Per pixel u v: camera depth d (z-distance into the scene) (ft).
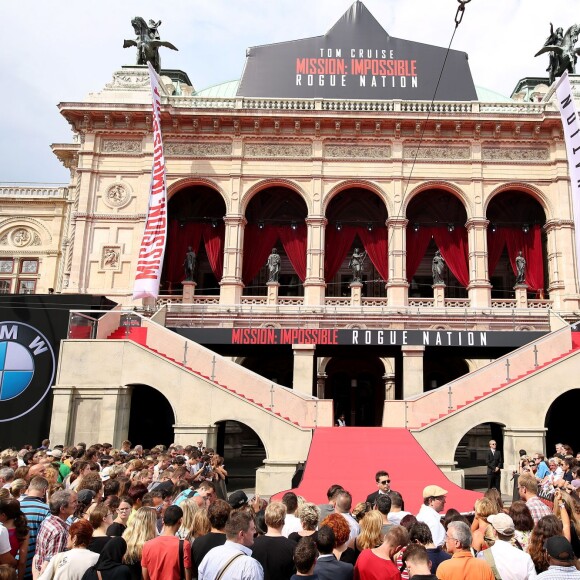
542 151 111.65
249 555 19.19
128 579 18.83
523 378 70.03
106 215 109.09
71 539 20.33
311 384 89.81
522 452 54.03
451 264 112.98
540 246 113.29
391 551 19.13
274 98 111.75
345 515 24.61
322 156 110.93
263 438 67.92
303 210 118.21
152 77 102.06
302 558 17.95
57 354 73.10
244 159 111.24
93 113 110.52
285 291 126.52
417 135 111.75
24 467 31.42
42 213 142.20
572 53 116.78
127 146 112.37
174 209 117.70
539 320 102.42
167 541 20.51
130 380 71.72
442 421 68.28
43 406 71.77
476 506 25.43
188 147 111.65
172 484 29.43
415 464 57.57
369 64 118.42
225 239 109.09
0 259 141.18
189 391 70.54
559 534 20.95
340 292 124.67
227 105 113.29
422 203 117.70
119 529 22.34
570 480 39.99
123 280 106.93
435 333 84.99
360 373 120.98
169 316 102.63
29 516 24.40
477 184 109.91
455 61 119.14
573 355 70.90
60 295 76.38
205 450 48.85
